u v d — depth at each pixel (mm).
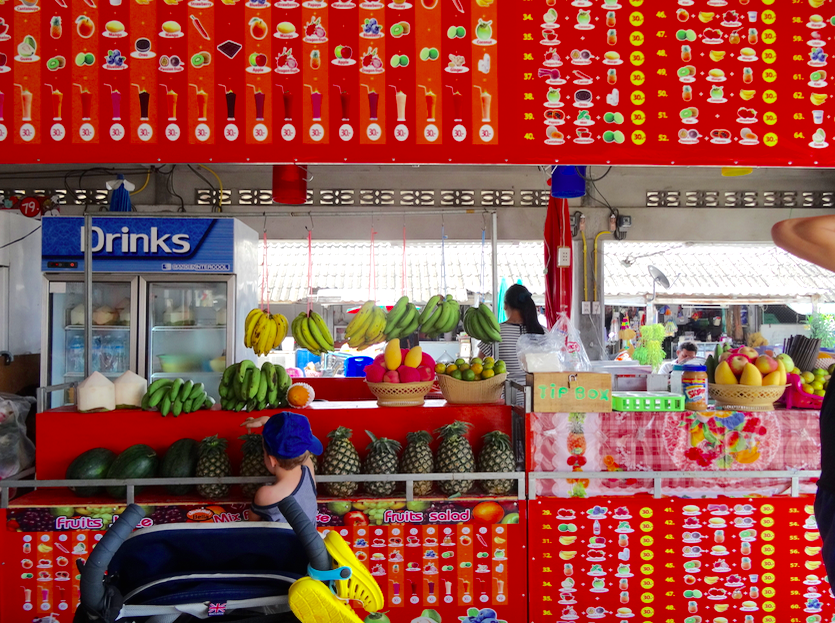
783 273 9531
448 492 3072
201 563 1545
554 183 3922
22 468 3496
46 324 5191
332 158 2609
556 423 3096
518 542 3043
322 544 1436
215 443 3070
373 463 3033
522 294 4160
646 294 9133
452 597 3020
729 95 2691
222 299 5453
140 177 6738
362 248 9773
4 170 6637
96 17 2592
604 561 3064
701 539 3078
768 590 3082
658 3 2697
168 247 5297
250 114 2602
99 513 2951
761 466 3107
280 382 3424
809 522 3090
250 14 2605
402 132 2627
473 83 2645
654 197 7078
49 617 2939
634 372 4422
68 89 2582
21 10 2590
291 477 2609
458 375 3369
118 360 5473
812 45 2715
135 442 3234
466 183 6996
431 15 2643
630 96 2676
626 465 3105
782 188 7121
